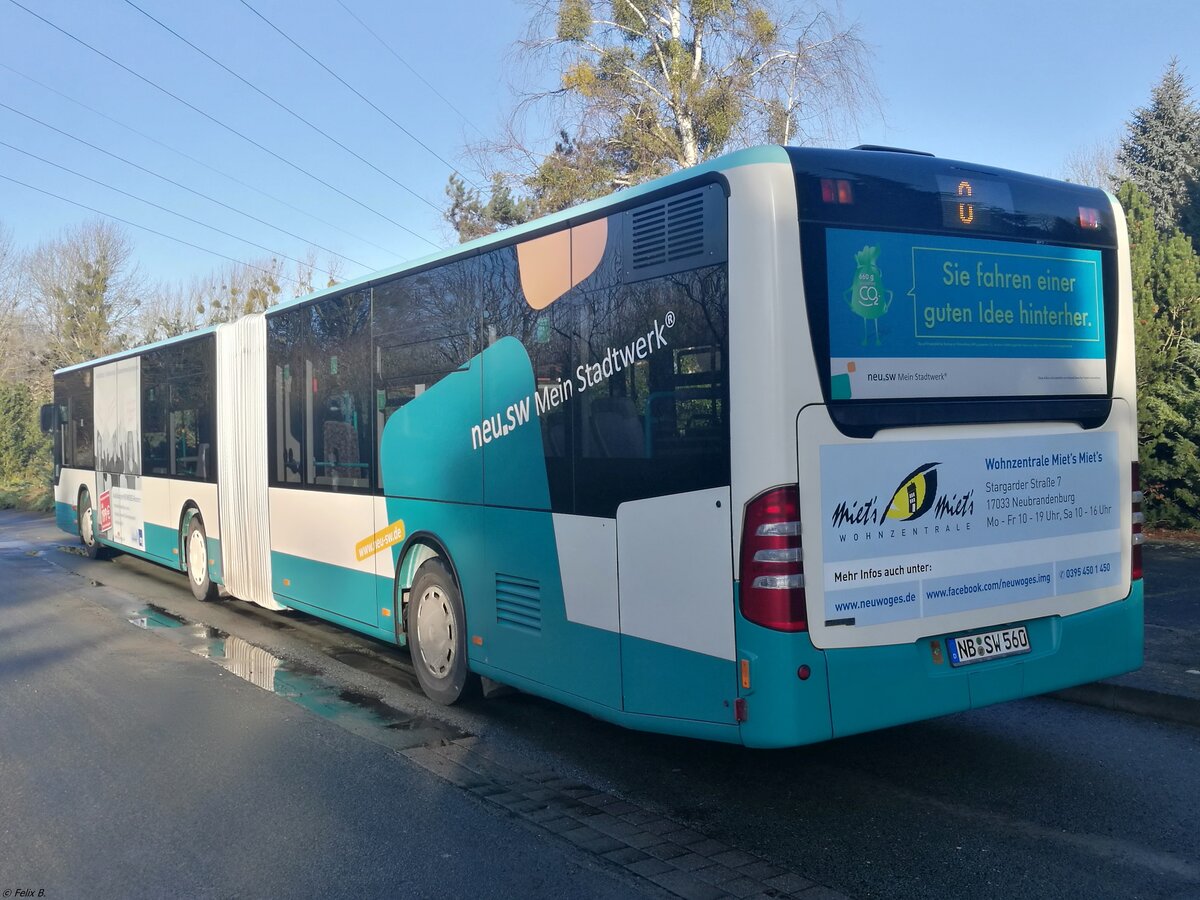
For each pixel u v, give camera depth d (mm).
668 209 4766
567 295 5410
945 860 4328
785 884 4109
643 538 4883
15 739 6215
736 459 4379
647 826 4773
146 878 4230
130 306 47688
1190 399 12305
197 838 4652
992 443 4871
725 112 18766
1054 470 5098
